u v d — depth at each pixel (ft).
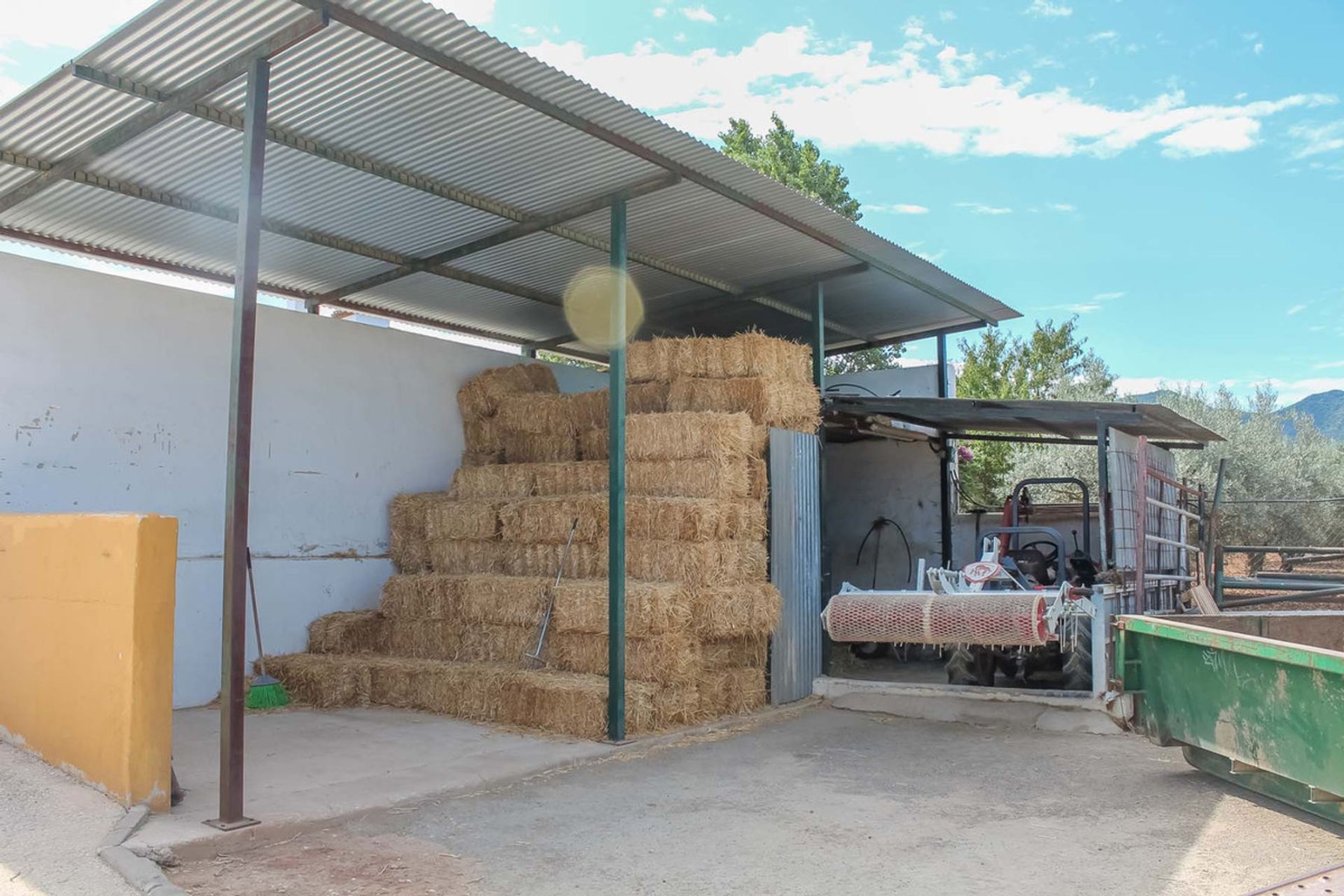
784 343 26.63
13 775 15.40
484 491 28.66
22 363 22.38
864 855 13.55
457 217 24.34
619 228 22.34
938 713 24.02
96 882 11.67
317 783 16.90
